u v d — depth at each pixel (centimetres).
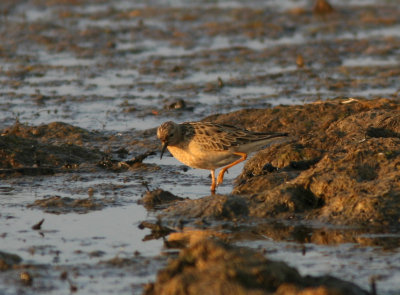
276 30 3098
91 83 2347
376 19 3247
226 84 2298
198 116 1967
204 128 1339
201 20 3331
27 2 3803
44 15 3456
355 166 1219
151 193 1305
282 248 1030
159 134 1328
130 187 1410
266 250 1022
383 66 2469
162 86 2305
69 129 1814
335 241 1056
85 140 1769
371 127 1442
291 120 1767
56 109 2048
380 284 881
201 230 1126
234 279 809
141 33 3089
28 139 1641
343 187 1180
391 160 1226
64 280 921
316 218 1143
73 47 2845
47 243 1070
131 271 949
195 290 793
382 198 1123
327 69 2461
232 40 2950
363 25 3155
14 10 3606
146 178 1486
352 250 1013
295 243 1053
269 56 2670
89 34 3044
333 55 2652
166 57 2691
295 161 1402
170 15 3459
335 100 1834
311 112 1772
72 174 1509
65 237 1099
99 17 3422
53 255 1016
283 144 1477
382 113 1496
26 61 2628
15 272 951
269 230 1116
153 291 844
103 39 2981
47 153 1595
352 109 1738
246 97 2142
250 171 1455
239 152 1342
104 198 1320
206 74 2444
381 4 3581
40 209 1253
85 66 2564
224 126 1359
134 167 1566
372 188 1149
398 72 2372
